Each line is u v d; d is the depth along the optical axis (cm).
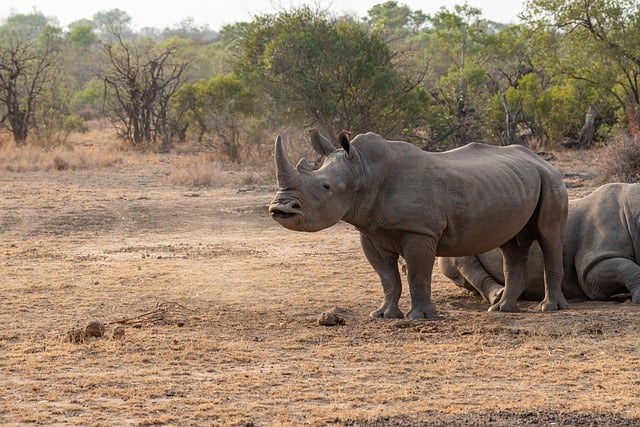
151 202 3847
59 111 8362
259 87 5691
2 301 2031
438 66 9400
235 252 2781
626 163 4134
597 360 1486
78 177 4950
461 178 1794
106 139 8294
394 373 1426
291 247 2883
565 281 2058
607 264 1970
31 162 5556
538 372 1423
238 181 4678
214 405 1266
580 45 6525
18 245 2938
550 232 1939
